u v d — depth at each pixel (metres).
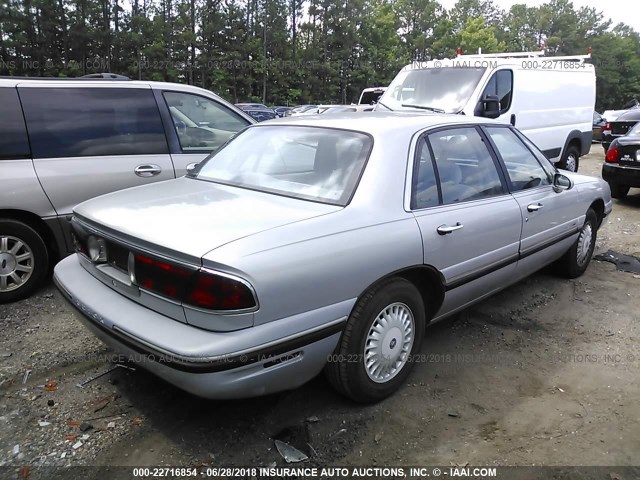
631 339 3.99
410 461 2.63
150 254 2.54
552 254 4.64
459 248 3.37
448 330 4.09
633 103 26.33
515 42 84.44
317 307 2.60
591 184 5.11
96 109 4.88
